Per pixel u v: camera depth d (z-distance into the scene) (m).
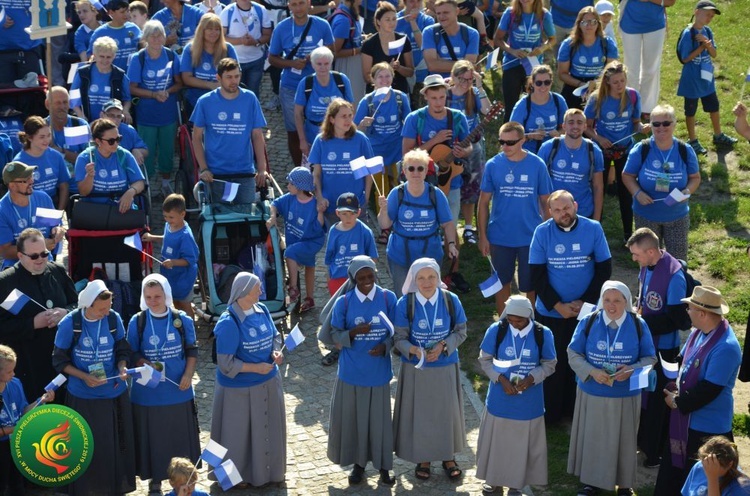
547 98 16.02
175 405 11.62
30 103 16.92
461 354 14.55
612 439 11.58
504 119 19.23
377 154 16.75
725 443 9.39
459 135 15.52
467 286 15.89
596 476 11.67
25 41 18.06
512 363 11.34
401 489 12.05
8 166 13.22
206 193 15.19
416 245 13.97
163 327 11.54
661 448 12.43
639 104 16.25
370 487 12.09
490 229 14.60
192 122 17.00
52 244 13.42
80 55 18.86
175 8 19.06
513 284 16.17
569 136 14.84
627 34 19.98
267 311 11.91
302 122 16.84
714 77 20.91
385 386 11.94
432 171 14.73
